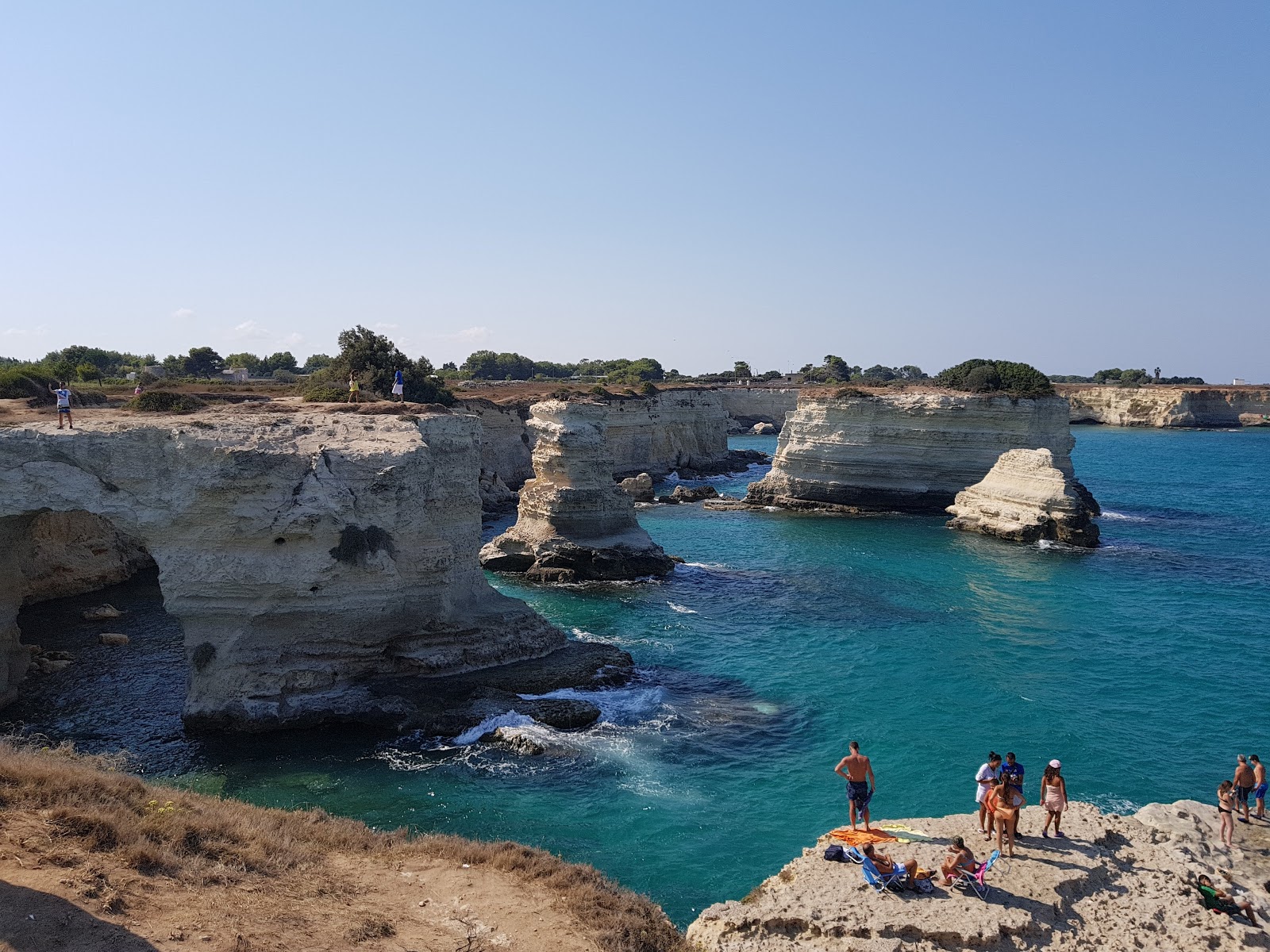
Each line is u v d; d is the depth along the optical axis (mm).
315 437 28719
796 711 28484
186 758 23859
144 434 25953
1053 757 25062
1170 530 63031
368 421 31188
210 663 25859
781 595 44156
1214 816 19625
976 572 49344
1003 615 40219
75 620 35281
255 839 14297
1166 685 30812
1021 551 55594
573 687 29797
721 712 28281
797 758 24875
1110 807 22016
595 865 19172
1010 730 26922
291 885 13078
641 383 125500
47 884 11031
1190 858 16609
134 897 11297
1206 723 27500
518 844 16938
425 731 25719
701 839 20391
